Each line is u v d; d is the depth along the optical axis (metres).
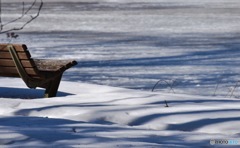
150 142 13.43
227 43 62.09
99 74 39.25
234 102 20.20
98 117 17.66
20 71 22.59
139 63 45.28
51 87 23.25
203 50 54.94
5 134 13.83
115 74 39.12
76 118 17.69
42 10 142.00
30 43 63.28
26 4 168.88
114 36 73.38
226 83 34.56
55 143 12.97
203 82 35.03
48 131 14.43
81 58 49.03
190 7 153.88
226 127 15.96
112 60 47.50
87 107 18.91
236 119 16.80
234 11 134.00
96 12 133.38
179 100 20.70
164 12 132.25
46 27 89.38
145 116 17.53
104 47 59.03
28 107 19.34
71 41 66.00
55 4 172.00
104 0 198.62
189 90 31.97
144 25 94.12
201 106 18.95
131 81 35.75
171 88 31.14
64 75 38.84
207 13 127.12
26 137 13.55
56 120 16.72
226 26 89.75
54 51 54.88
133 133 14.70
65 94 24.19
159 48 57.50
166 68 42.00
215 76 37.59
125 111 18.12
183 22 99.94
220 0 196.75
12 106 19.61
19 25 92.69
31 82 22.89
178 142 13.58
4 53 22.81
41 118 17.02
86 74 39.31
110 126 15.95
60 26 92.00
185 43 62.69
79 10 142.50
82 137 13.69
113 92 23.66
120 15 122.00
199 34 75.06
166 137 14.27
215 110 18.16
